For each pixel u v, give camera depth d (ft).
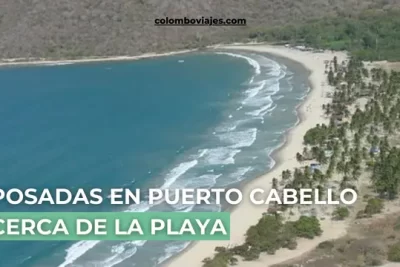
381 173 461.37
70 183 523.70
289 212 429.79
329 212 426.51
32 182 529.04
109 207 467.52
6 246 409.28
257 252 374.22
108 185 513.45
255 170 522.47
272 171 516.32
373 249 366.63
